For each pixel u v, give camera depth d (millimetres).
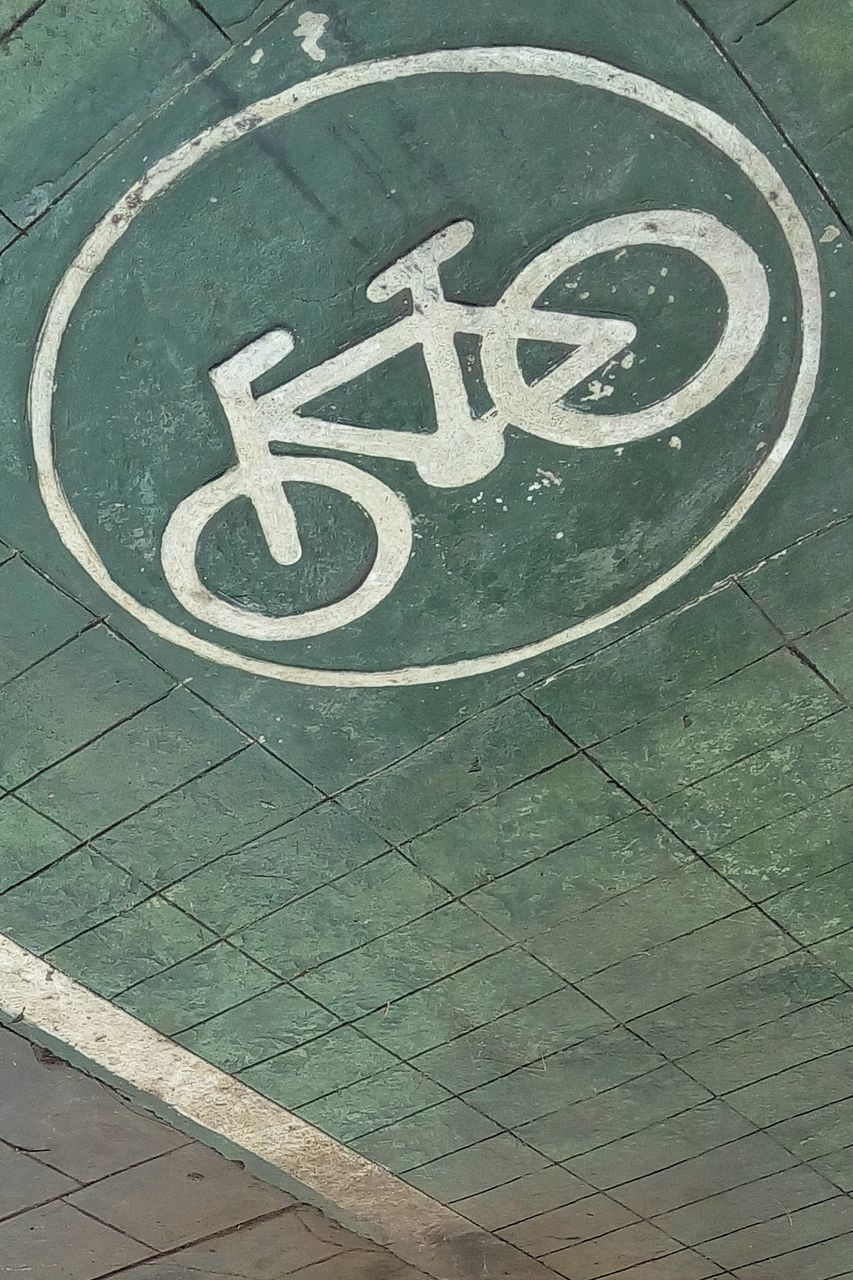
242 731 3707
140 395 2984
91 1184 5246
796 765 3785
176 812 3906
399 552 3283
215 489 3146
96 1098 4816
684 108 2621
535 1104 4906
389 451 3090
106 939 4262
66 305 2842
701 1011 4527
